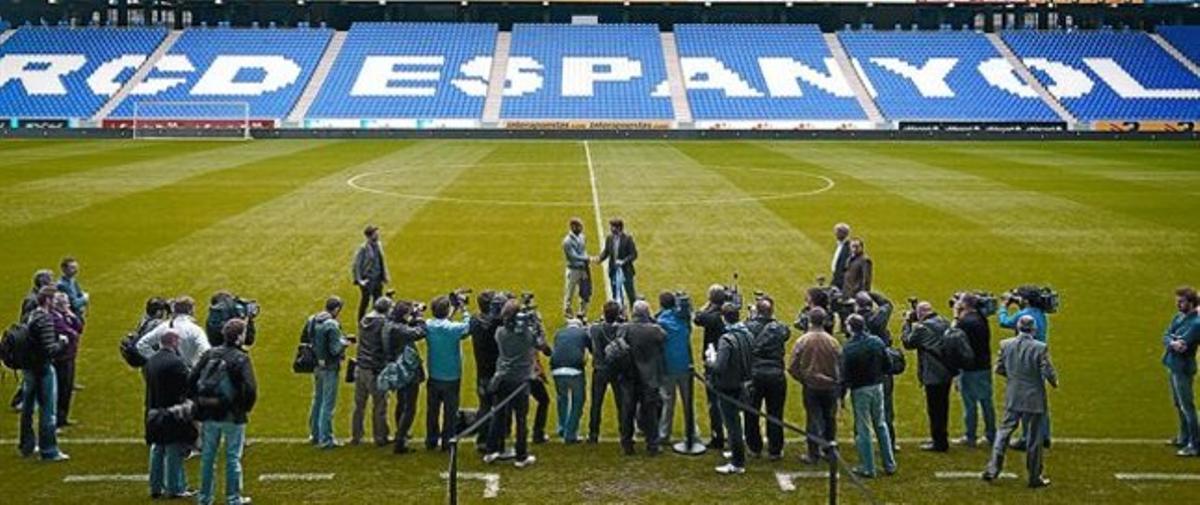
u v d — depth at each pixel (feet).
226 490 47.65
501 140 266.98
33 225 122.72
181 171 181.98
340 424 59.26
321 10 331.36
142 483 49.73
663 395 55.42
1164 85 294.05
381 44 312.50
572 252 85.25
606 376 55.88
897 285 94.89
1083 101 286.87
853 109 284.82
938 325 54.49
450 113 280.31
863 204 144.87
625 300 86.84
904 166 198.90
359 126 274.16
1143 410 61.05
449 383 53.93
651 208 140.67
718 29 323.37
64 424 57.82
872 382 50.80
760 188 162.91
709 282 94.63
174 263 101.76
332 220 128.57
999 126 278.67
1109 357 72.23
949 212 137.39
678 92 292.40
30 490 48.67
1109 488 49.24
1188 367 53.47
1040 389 49.24
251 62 299.99
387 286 93.81
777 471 51.75
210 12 329.93
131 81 289.94
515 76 298.15
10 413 60.29
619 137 273.33
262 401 62.59
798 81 296.71
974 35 320.50
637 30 324.19
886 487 49.52
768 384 52.37
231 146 240.32
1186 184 168.66
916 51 311.27
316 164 196.75
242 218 129.08
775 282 94.53
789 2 320.50
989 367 55.31
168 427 47.14
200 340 52.85
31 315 53.42
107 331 77.66
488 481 50.42
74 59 298.15
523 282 95.96
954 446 55.47
